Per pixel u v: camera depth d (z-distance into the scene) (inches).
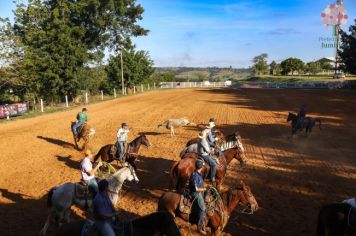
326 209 347.9
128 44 2733.8
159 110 1552.7
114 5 2476.6
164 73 4148.6
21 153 824.9
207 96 2236.7
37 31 1819.6
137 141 604.7
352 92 2263.8
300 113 924.6
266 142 879.1
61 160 756.6
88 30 2400.3
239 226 437.7
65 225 315.0
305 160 722.8
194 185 359.9
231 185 579.8
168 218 318.7
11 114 1427.2
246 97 2106.3
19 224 450.3
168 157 754.2
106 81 2586.1
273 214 470.9
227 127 1082.7
